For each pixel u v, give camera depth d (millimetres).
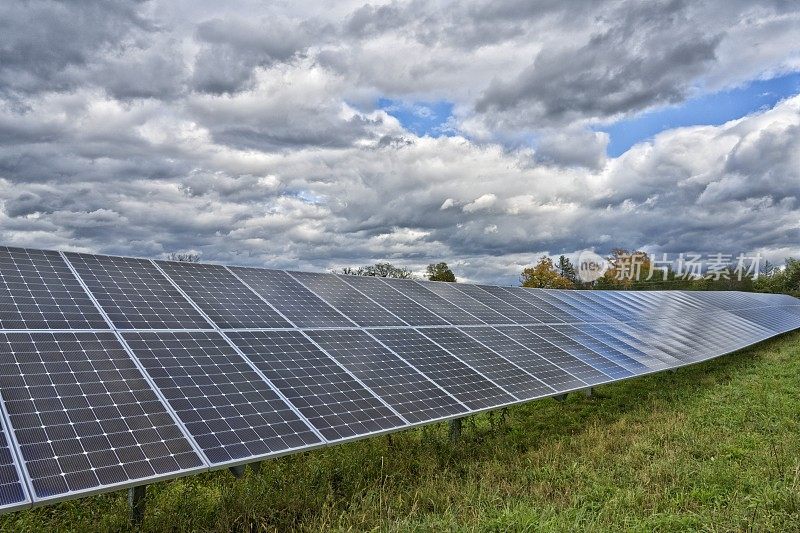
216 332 14008
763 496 10469
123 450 9062
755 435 15664
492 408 14836
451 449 14875
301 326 16219
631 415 19453
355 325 17656
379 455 14305
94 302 13180
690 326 36625
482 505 10859
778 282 127938
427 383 15062
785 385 23969
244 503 10719
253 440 10438
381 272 78688
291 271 20922
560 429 18094
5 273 12875
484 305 25578
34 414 9062
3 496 7457
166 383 11148
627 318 33562
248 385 12156
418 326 19469
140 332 12664
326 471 12969
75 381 10195
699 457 14062
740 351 39469
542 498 11344
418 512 10805
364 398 13242
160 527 10133
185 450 9562
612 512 10391
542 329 24328
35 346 10719
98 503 11492
